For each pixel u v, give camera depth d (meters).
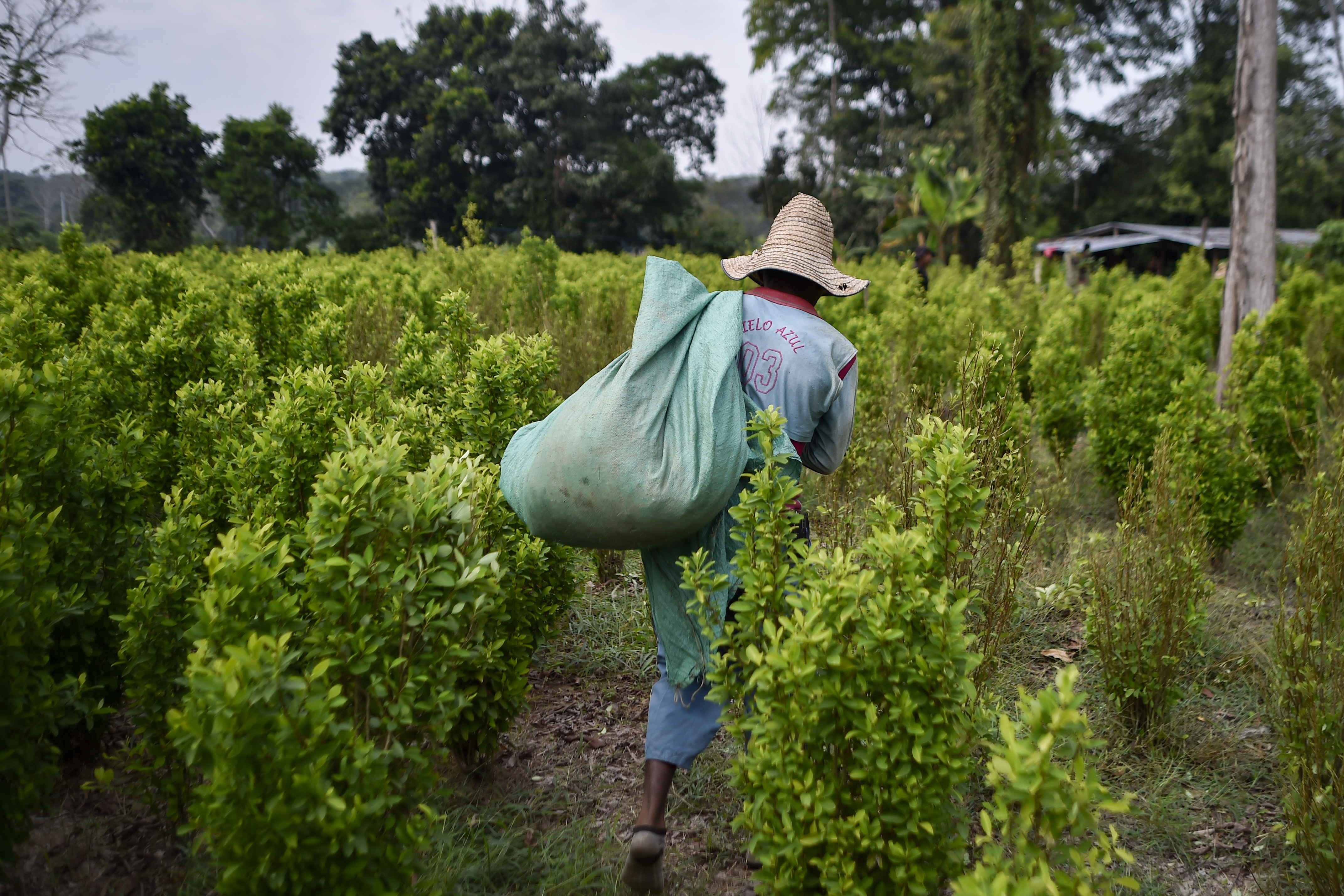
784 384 2.20
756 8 45.97
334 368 4.94
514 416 3.11
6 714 1.87
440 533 1.84
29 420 2.19
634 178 39.12
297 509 2.89
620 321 7.28
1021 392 7.13
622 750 2.90
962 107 40.22
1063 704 1.39
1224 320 7.84
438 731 1.79
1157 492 3.57
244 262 7.61
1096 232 36.50
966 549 2.78
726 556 2.11
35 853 2.23
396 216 37.25
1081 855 1.44
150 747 2.18
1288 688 2.66
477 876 2.23
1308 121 39.41
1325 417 6.06
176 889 2.14
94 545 2.47
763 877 1.76
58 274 7.71
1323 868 2.19
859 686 1.66
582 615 3.77
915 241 29.16
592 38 40.38
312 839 1.49
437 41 40.31
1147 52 44.94
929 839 1.67
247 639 1.63
